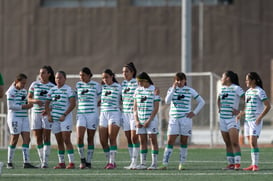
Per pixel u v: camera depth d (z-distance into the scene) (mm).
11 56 158250
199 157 67188
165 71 155250
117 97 52938
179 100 51625
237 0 153625
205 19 154375
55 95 52844
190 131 51750
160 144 86438
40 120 54594
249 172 48719
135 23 156500
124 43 156625
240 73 153500
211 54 154125
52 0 159125
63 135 52531
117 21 156875
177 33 155250
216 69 153875
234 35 153750
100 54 157000
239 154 50875
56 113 52781
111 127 52594
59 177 45250
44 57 157750
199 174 47375
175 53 155125
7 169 52062
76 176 45938
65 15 157625
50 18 157875
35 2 158000
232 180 43531
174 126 51719
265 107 49375
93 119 52969
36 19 158125
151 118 51625
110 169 51844
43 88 54156
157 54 155625
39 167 54312
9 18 158375
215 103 93000
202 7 153875
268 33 153125
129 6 156625
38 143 55438
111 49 156750
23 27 158000
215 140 94188
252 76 49875
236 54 153750
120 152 74875
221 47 154000
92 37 157500
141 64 156250
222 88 51156
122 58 156625
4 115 89688
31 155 70562
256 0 153250
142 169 51844
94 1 158250
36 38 158125
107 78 52844
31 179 43969
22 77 53281
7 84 157750
